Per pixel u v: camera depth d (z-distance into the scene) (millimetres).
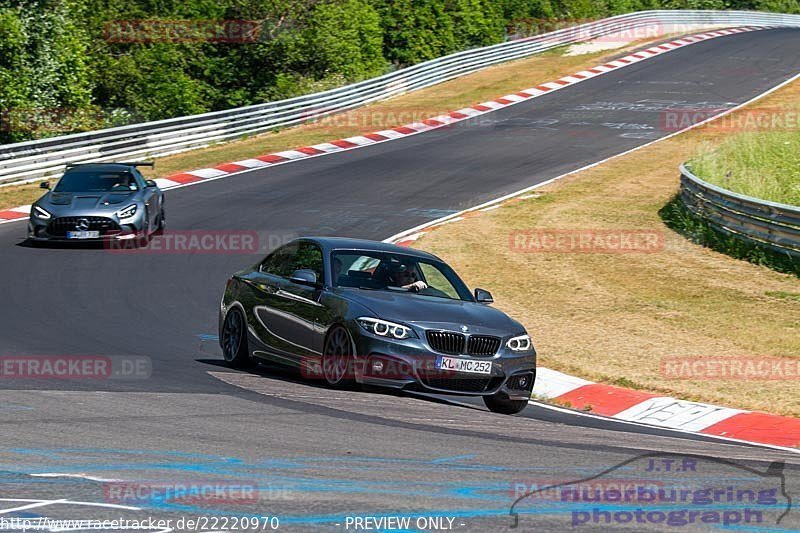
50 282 59656
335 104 142875
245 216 84438
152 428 28094
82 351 42781
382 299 36531
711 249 74688
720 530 20422
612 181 102688
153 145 111688
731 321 55969
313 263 39156
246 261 69000
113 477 22641
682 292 62688
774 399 41906
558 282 65562
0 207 86188
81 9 155750
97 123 142000
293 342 38375
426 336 34938
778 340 52062
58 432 27125
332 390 36219
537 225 83125
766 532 20406
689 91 162875
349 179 102250
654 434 34781
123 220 70062
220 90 170125
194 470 23500
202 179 100250
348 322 35750
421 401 35750
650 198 94250
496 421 32969
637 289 63562
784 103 150125
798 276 66375
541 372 46250
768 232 70125
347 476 23438
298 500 21234
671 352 49844
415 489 22500
